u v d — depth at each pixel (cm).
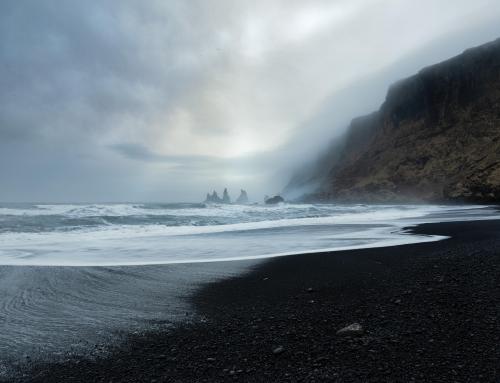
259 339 510
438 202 7531
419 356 424
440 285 722
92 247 1555
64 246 1583
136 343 523
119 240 1794
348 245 1491
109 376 425
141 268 1091
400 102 10981
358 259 1120
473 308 573
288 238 1786
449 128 9338
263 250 1437
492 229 1817
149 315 649
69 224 2583
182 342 517
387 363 412
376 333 501
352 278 861
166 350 491
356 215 3597
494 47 9312
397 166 9706
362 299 675
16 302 741
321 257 1196
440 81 9944
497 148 7025
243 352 469
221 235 1972
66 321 627
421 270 884
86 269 1080
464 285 708
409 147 9950
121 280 934
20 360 478
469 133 8738
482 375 374
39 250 1477
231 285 862
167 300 746
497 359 405
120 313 664
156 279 942
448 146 8962
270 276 945
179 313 654
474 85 9325
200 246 1563
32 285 885
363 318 566
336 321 563
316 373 402
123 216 2975
